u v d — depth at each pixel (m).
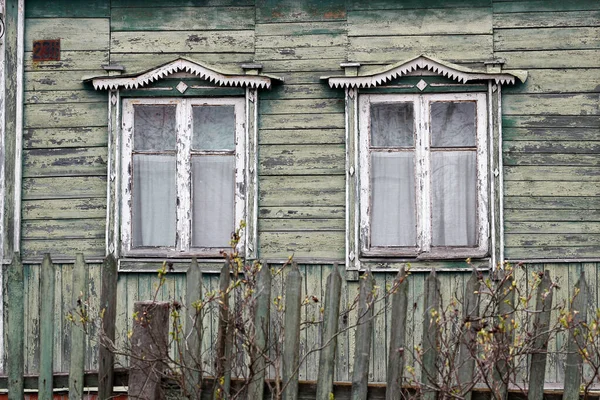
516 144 7.61
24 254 7.74
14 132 7.81
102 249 7.73
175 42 7.88
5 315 7.69
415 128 7.71
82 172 7.81
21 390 5.25
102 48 7.89
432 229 7.66
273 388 4.90
